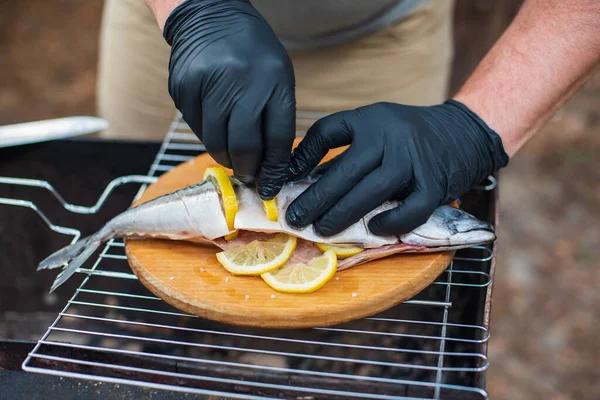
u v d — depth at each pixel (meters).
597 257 1.32
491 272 0.82
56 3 2.23
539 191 1.49
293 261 0.85
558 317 1.23
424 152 0.84
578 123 1.66
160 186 0.93
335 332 0.98
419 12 1.01
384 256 0.85
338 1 0.95
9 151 1.03
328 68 1.04
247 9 0.81
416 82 1.08
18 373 0.79
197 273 0.83
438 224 0.85
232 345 0.98
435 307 0.95
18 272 1.06
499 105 0.87
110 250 1.00
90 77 1.92
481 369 0.74
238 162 0.79
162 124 1.14
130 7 1.04
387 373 0.94
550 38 0.85
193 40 0.79
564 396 1.13
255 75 0.77
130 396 0.78
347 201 0.82
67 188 1.06
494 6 1.58
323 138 0.85
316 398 0.77
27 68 1.95
